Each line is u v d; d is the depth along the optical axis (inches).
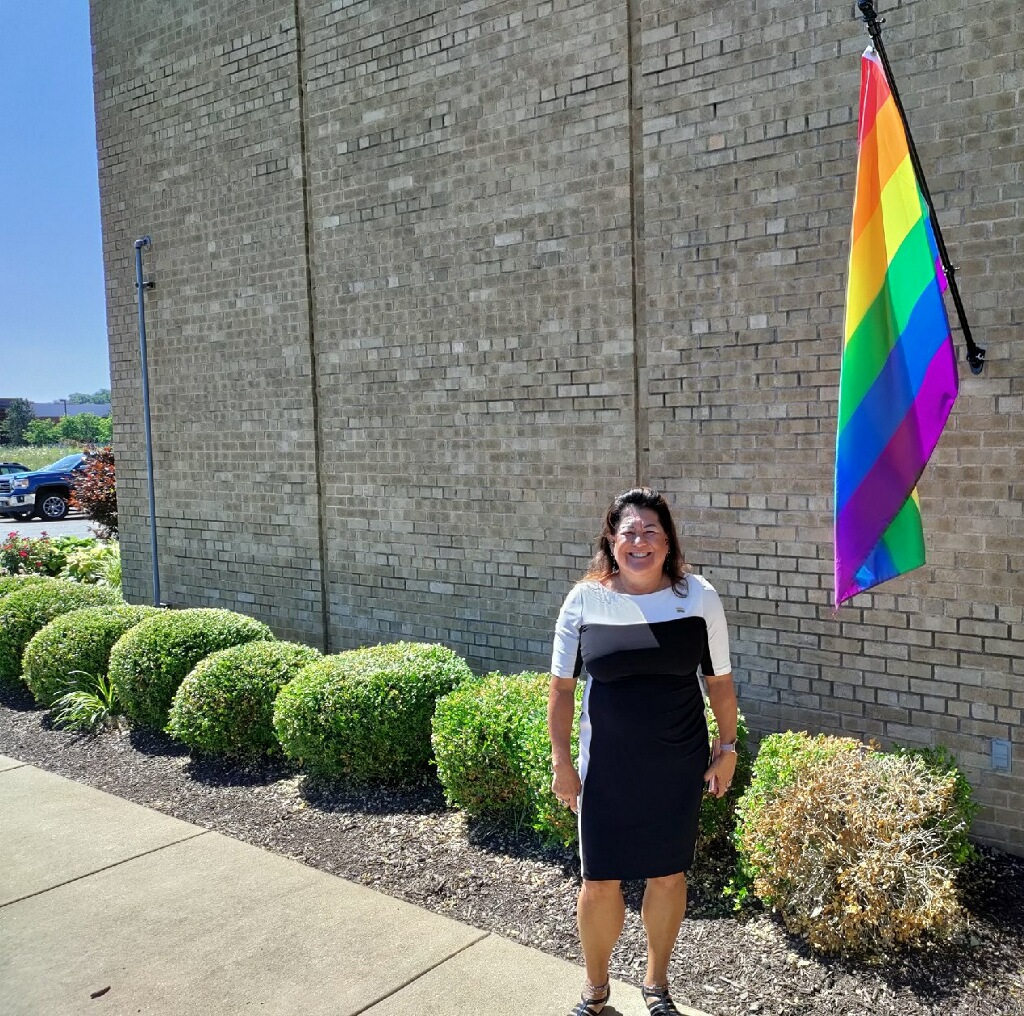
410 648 223.6
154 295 336.2
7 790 213.9
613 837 116.7
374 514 277.7
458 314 251.1
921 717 182.7
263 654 233.0
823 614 193.6
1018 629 170.9
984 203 169.2
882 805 143.8
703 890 156.9
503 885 162.2
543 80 228.7
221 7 300.8
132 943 145.7
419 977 135.3
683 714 117.7
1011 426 169.3
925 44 173.6
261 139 294.4
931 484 177.9
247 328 306.0
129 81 333.7
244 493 313.9
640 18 210.8
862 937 136.7
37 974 137.9
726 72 198.1
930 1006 125.4
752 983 131.6
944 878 138.6
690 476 209.8
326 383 286.2
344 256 276.7
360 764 203.8
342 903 157.3
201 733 223.5
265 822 193.0
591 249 223.8
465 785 182.7
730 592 206.1
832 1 183.6
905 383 144.6
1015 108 165.2
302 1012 127.6
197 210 316.8
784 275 193.6
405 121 257.1
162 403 338.6
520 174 235.0
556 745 121.0
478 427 250.1
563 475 234.2
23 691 301.1
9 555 469.1
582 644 119.3
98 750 242.8
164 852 178.4
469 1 240.5
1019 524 169.6
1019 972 132.6
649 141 210.2
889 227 145.5
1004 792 173.9
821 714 195.2
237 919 152.5
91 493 512.4
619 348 221.0
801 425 193.8
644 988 124.7
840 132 184.5
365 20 263.7
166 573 345.7
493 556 250.5
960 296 172.6
